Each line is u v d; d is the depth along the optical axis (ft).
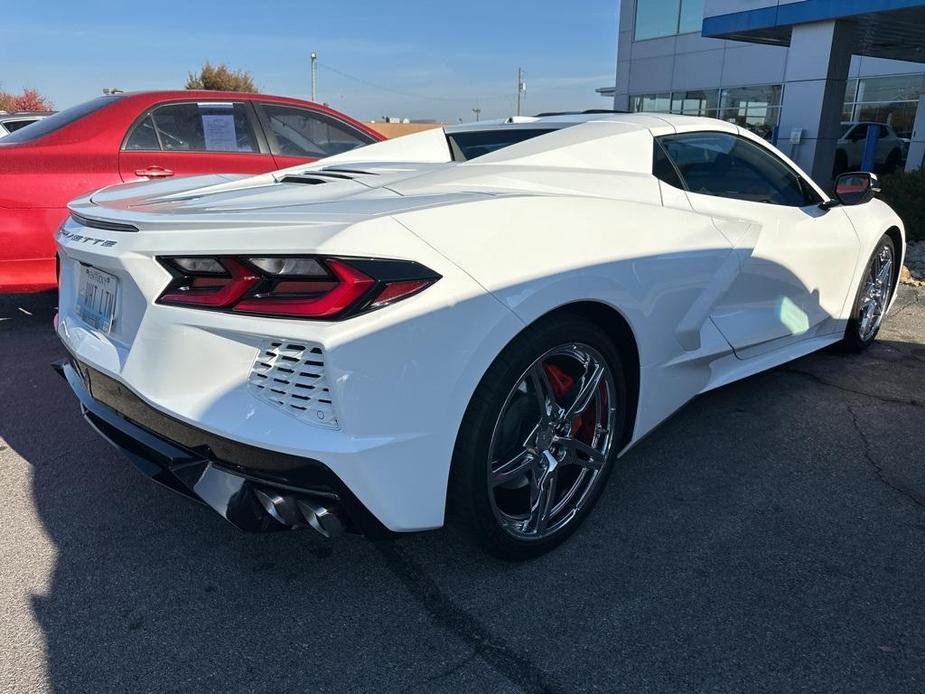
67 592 7.08
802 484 9.09
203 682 5.97
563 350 7.06
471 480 6.50
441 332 6.02
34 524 8.27
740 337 9.88
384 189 7.70
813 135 33.88
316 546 7.86
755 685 5.88
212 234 6.04
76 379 8.20
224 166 16.43
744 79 59.82
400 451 6.00
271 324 5.79
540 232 6.88
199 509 8.63
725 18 37.40
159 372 6.33
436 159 11.43
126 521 8.36
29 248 14.26
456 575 7.34
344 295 5.64
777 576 7.26
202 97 16.52
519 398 7.00
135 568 7.48
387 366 5.82
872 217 13.15
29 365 13.64
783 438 10.39
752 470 9.45
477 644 6.39
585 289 7.03
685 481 9.18
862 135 49.39
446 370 6.09
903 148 52.54
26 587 7.14
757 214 10.14
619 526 8.17
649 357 8.14
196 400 6.12
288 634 6.53
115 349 6.91
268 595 7.06
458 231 6.35
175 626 6.63
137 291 6.48
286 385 5.86
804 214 11.13
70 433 10.72
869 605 6.82
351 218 5.97
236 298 5.94
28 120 30.27
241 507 6.05
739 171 10.60
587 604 6.88
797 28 33.88
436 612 6.80
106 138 15.14
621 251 7.53
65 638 6.46
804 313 11.43
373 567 7.49
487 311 6.25
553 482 7.41
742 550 7.70
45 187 14.25
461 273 6.16
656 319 8.05
